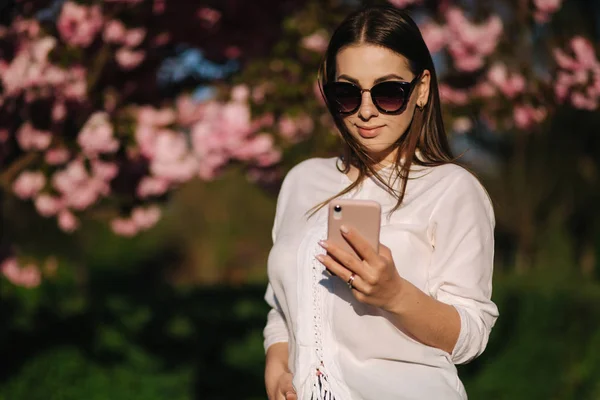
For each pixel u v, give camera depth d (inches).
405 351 81.0
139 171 182.5
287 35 185.8
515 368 302.0
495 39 182.2
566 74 185.8
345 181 91.0
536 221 573.0
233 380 309.0
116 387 259.8
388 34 83.4
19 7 180.7
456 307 78.8
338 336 82.6
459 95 185.6
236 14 193.3
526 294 319.0
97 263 558.3
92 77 174.9
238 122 173.8
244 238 693.9
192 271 671.8
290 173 97.2
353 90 84.1
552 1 192.1
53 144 176.4
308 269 84.7
